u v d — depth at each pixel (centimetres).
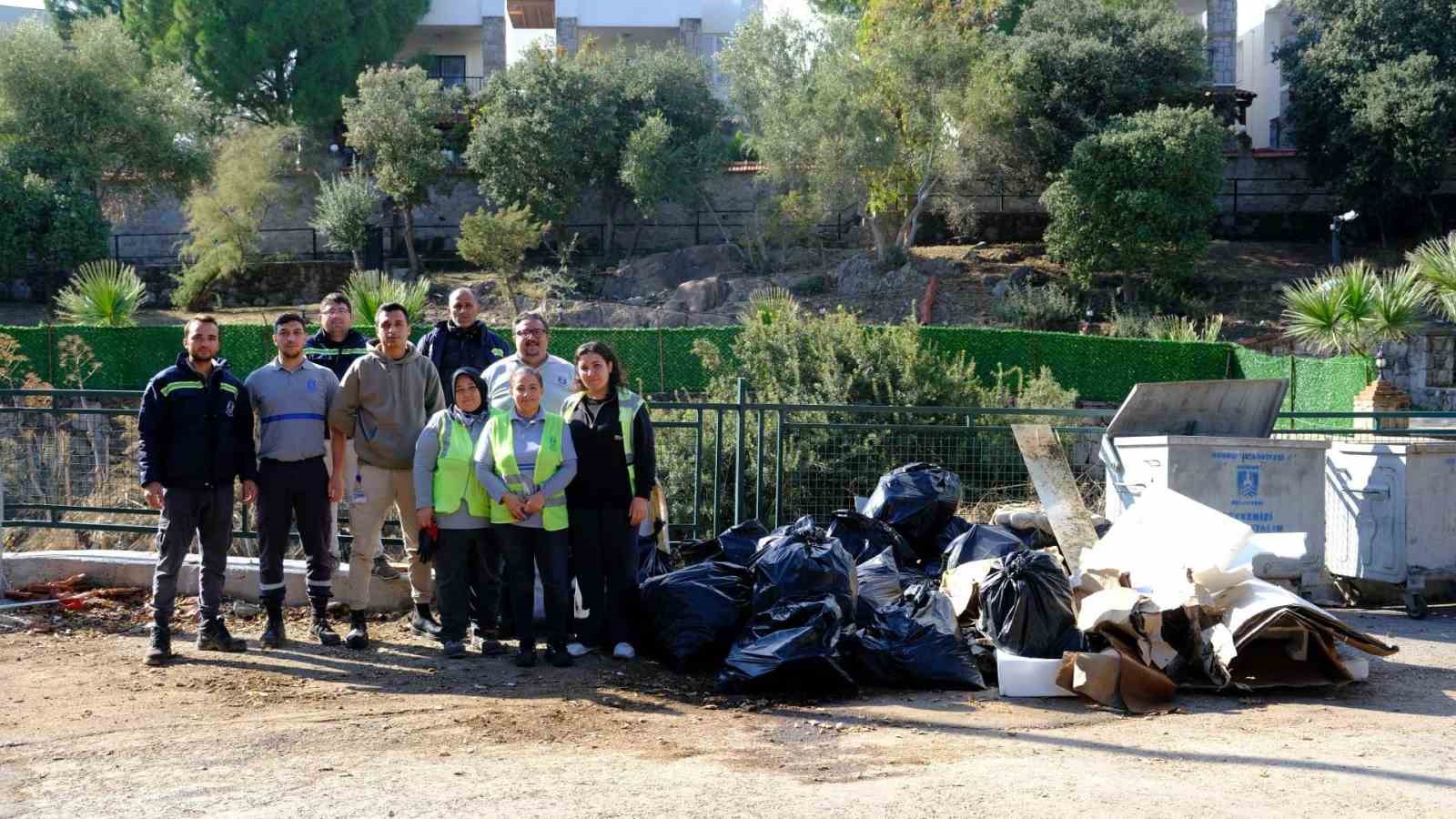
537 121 4203
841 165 3778
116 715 623
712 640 729
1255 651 716
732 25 5931
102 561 936
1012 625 693
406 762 544
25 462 1096
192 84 4734
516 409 737
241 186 3978
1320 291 2245
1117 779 513
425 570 815
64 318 3506
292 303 4044
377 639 809
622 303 3697
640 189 4119
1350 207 4259
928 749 568
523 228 3622
